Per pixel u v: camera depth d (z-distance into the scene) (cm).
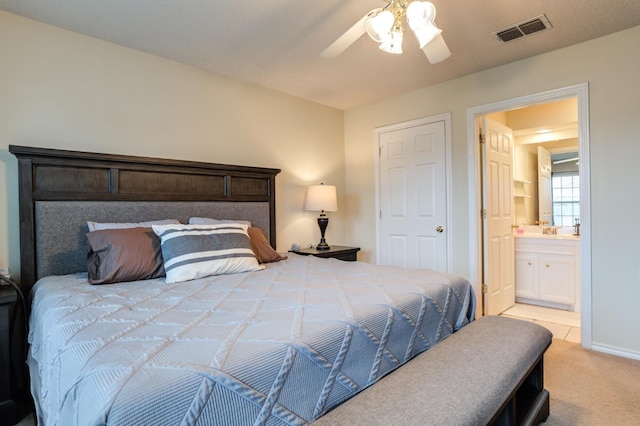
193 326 121
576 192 422
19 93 217
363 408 105
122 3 204
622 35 245
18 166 208
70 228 224
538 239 392
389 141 388
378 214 400
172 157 281
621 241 249
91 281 190
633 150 243
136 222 250
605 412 184
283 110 363
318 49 265
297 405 105
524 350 149
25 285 209
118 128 255
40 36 225
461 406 107
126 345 104
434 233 352
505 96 300
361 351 129
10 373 185
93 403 79
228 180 306
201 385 87
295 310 140
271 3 206
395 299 156
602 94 254
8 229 213
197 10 212
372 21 165
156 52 268
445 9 213
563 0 206
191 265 204
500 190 364
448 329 180
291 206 370
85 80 241
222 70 304
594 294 261
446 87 339
